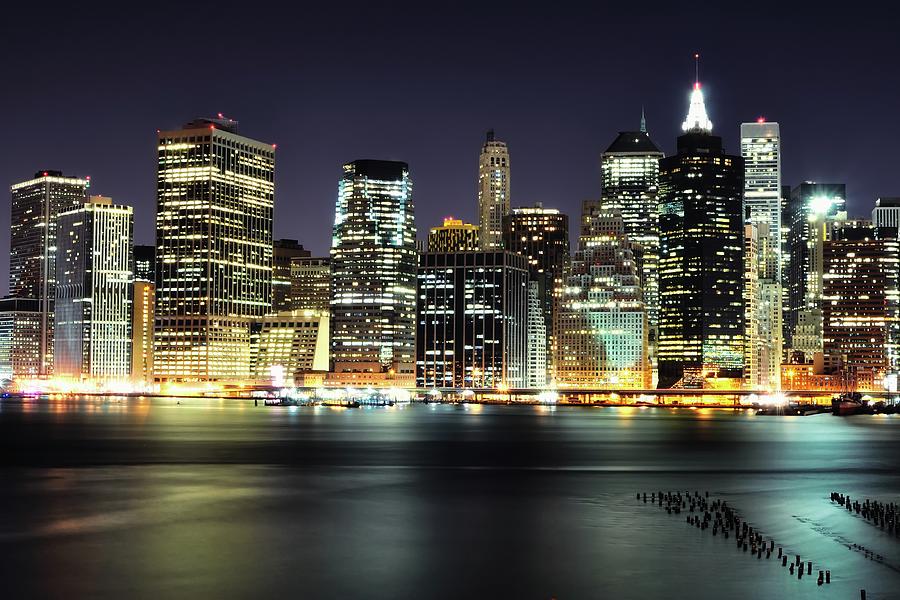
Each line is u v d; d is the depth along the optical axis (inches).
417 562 4751.5
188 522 5807.1
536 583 4367.6
